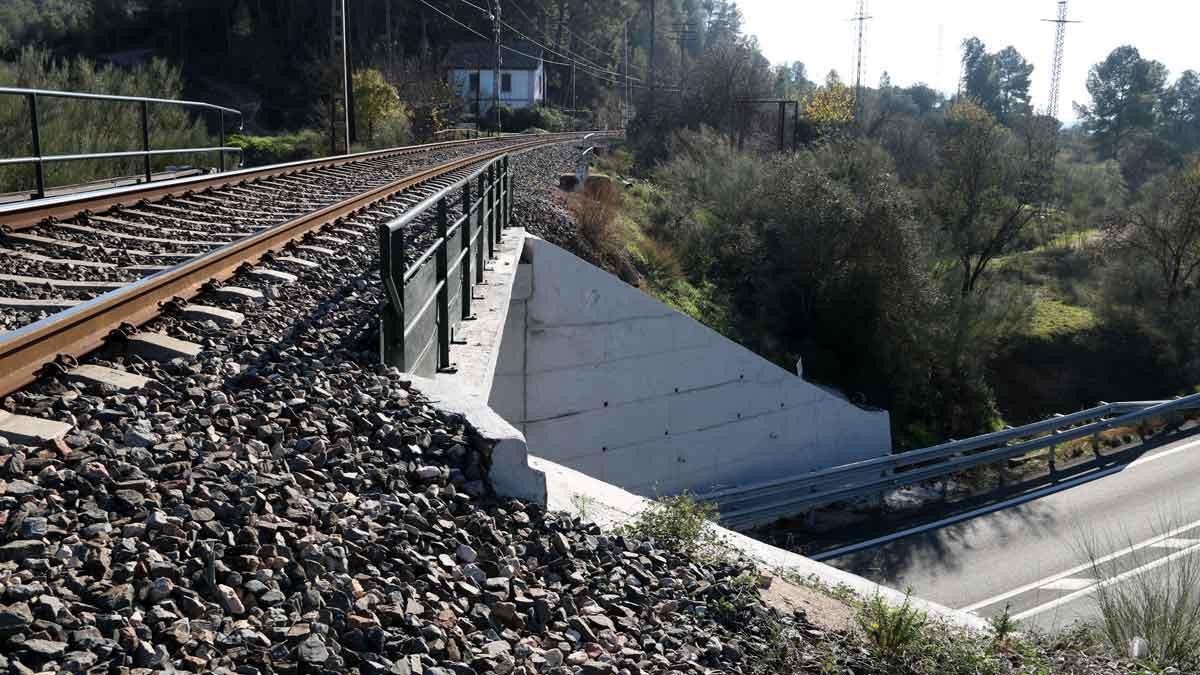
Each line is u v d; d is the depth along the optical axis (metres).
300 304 7.32
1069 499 20.36
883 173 34.53
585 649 3.71
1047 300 41.88
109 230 9.24
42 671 2.47
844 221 29.14
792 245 29.73
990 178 41.16
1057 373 36.44
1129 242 42.22
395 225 5.41
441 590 3.64
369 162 23.64
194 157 22.00
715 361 20.78
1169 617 7.18
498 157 15.24
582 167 32.62
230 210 11.73
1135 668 6.38
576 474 6.57
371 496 4.25
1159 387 36.38
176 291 6.65
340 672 2.88
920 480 20.67
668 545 5.34
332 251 9.68
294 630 3.00
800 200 30.36
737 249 30.88
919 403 29.39
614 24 116.62
